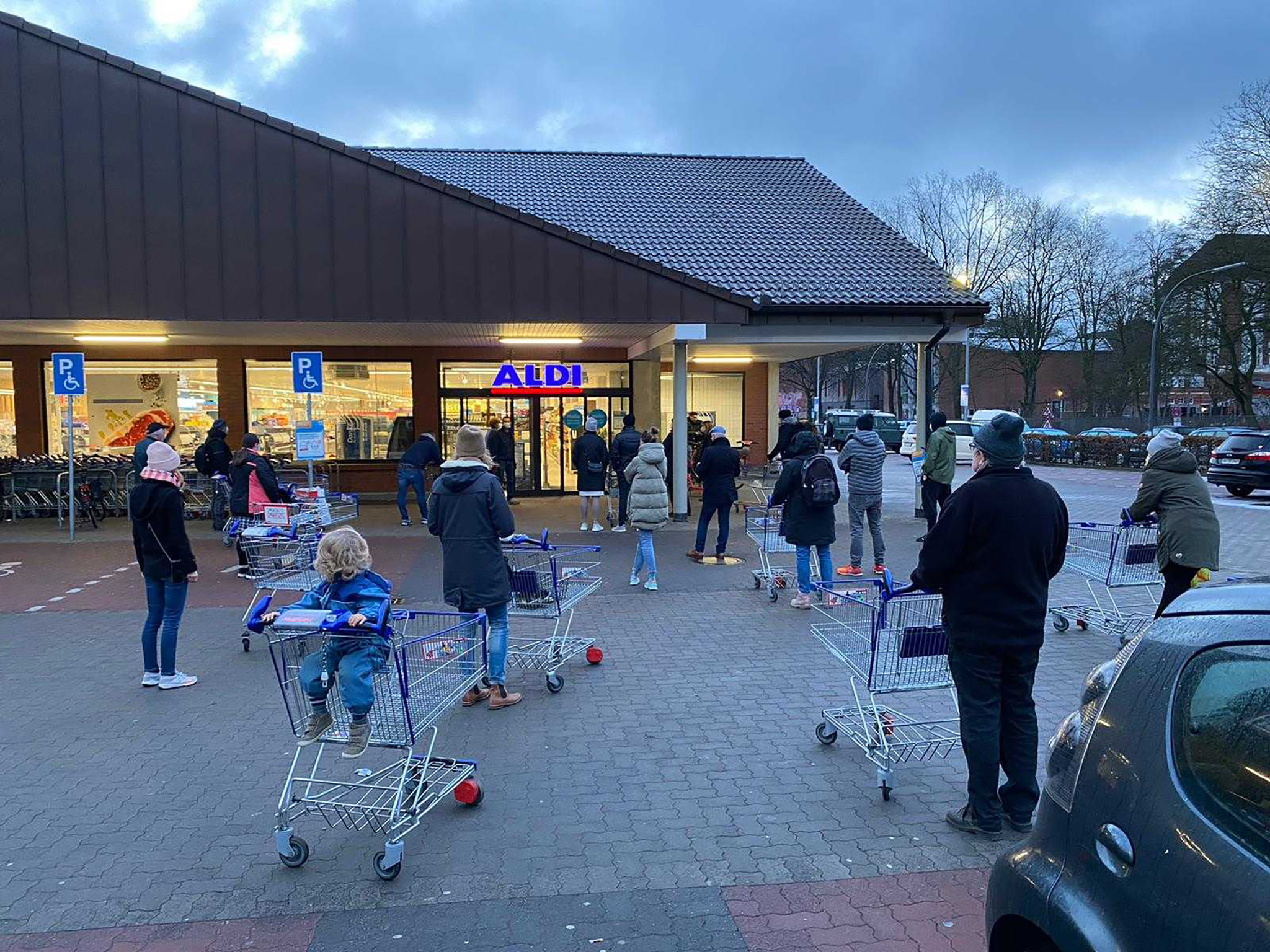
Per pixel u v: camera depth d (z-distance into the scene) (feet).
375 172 38.68
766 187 66.59
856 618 16.89
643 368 60.59
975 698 12.82
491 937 10.61
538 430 60.08
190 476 51.80
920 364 49.11
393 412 59.00
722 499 35.37
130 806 14.23
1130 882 6.29
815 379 212.64
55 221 36.81
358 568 13.48
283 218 38.14
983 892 11.54
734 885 11.74
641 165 69.77
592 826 13.43
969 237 166.09
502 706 18.63
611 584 31.30
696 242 54.49
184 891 11.73
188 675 20.65
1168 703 6.77
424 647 13.84
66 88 36.63
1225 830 5.83
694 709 18.58
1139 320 135.33
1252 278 100.99
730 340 46.32
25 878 12.06
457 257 39.40
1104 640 23.97
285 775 15.42
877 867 12.18
